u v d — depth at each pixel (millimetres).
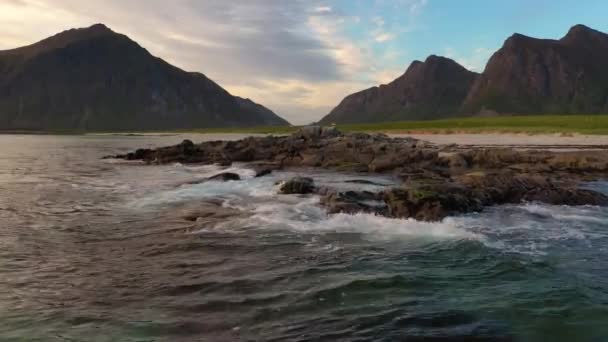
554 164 35531
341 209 18953
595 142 56688
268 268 12211
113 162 49406
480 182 24141
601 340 8398
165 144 101000
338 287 10781
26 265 12602
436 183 23156
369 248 14188
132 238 15484
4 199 23828
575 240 15336
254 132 155875
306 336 8438
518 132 78062
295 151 47812
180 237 15539
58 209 20969
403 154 39438
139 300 10094
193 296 10289
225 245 14508
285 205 20734
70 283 11172
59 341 8258
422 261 12852
